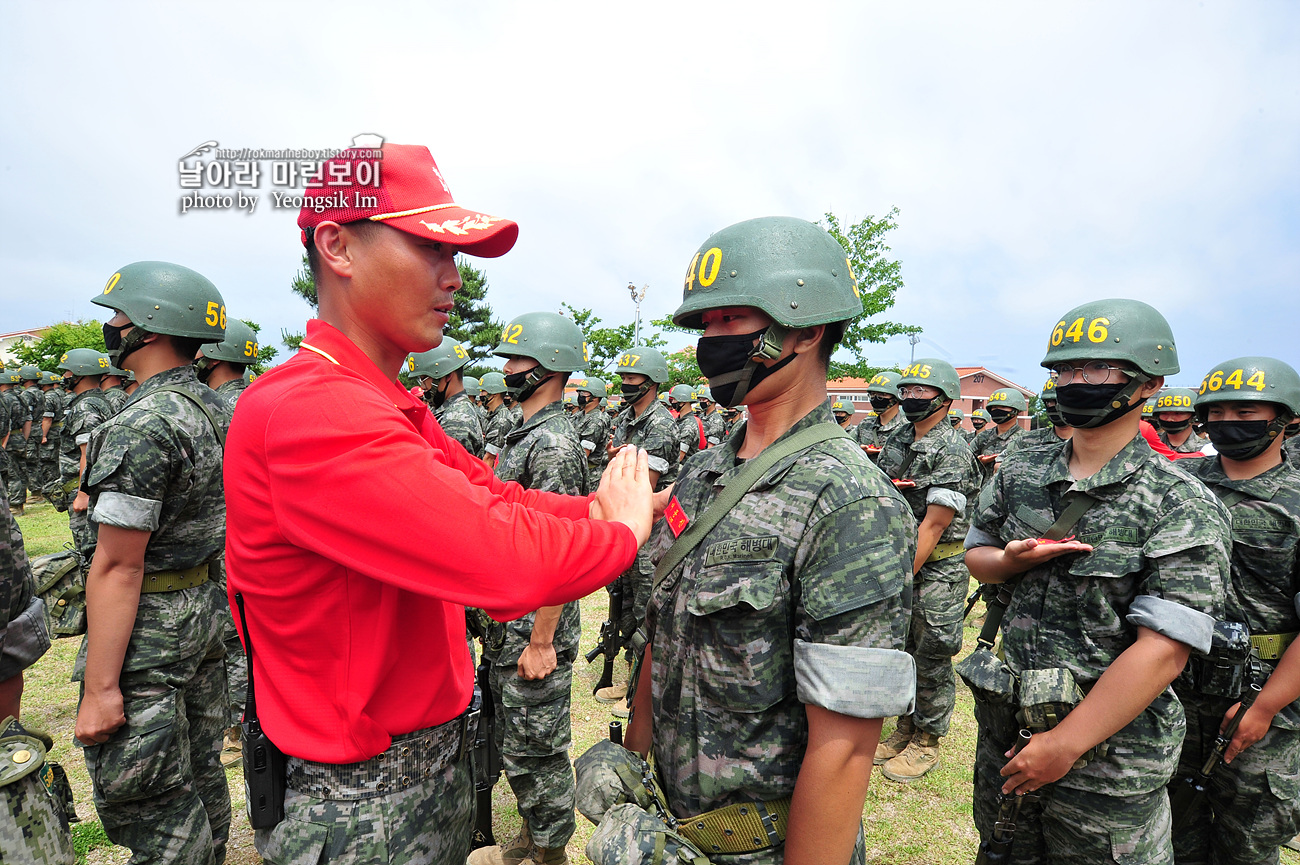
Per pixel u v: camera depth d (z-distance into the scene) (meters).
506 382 3.60
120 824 2.46
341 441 1.11
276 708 1.35
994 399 9.29
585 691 5.25
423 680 1.40
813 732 1.25
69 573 2.78
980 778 2.35
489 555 1.09
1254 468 2.91
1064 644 2.10
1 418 10.84
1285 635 2.67
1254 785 2.54
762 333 1.42
